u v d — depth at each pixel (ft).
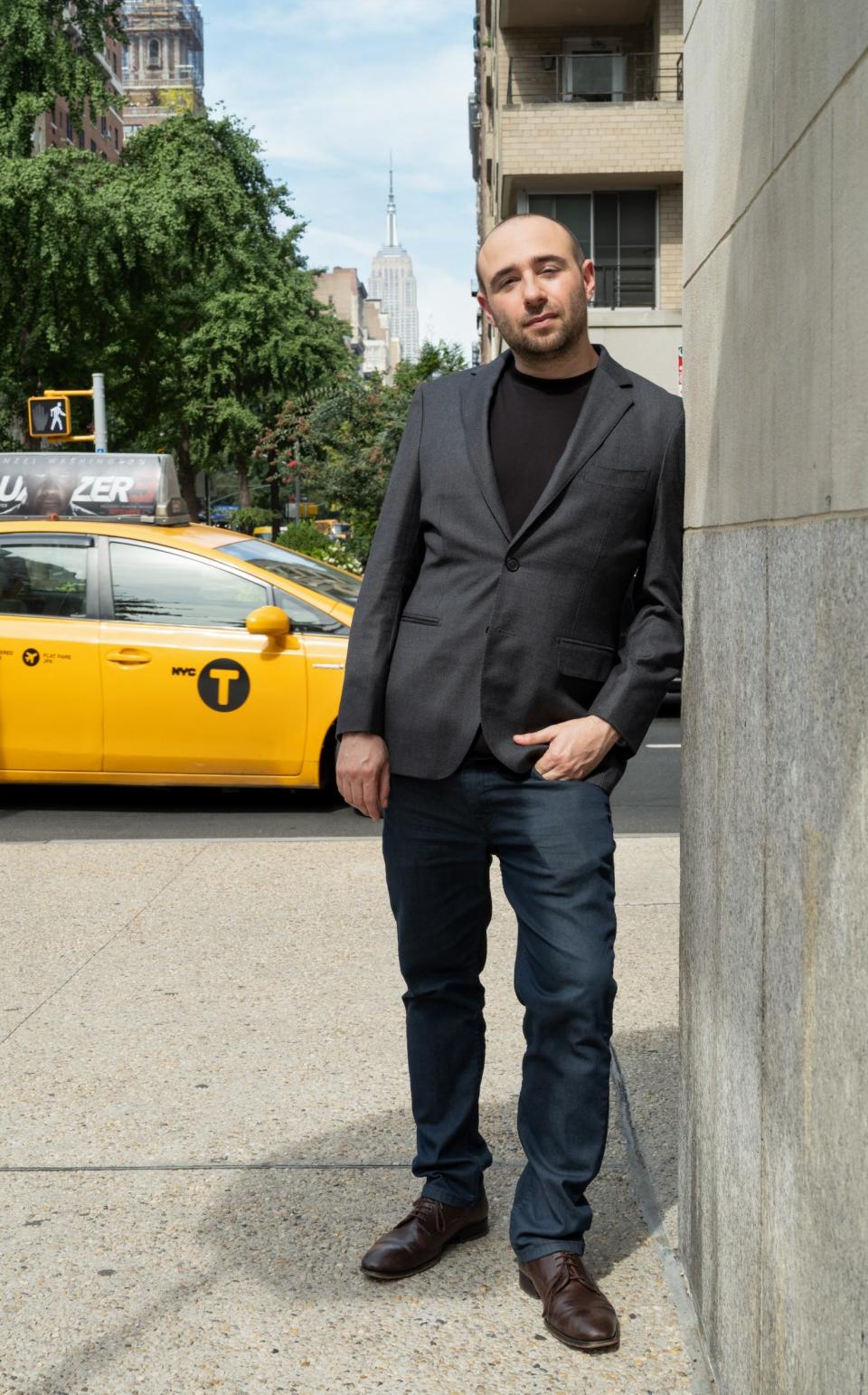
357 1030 13.80
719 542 7.83
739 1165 7.32
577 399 8.73
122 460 30.83
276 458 101.55
